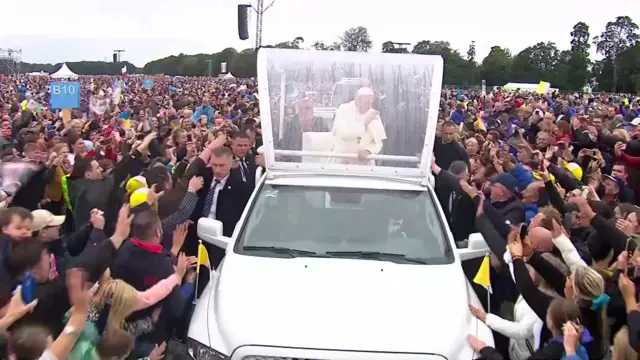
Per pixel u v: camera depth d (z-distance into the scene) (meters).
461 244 6.37
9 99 28.91
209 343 4.51
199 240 7.01
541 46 95.06
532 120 16.03
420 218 5.74
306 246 5.49
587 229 6.51
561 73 93.00
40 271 4.41
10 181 8.37
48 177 7.95
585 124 13.95
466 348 4.48
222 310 4.68
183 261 5.21
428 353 4.30
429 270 5.18
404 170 6.28
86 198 7.83
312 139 6.34
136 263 5.05
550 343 4.31
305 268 5.14
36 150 8.88
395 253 5.44
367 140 6.29
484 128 17.11
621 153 9.78
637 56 95.50
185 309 5.84
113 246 4.90
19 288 4.14
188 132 11.95
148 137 9.36
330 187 6.02
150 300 4.75
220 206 7.28
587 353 4.32
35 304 4.03
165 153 10.51
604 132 12.63
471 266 6.55
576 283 4.44
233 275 5.07
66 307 4.37
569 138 12.85
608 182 8.52
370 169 6.29
